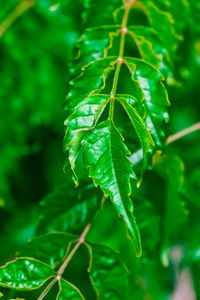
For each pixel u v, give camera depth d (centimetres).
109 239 54
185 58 53
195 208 55
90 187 46
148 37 46
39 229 46
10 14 61
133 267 49
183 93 62
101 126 39
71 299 41
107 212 54
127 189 38
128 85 54
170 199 49
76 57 44
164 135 43
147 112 42
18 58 62
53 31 61
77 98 42
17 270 41
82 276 56
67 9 58
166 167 49
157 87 42
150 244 47
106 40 45
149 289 61
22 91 62
